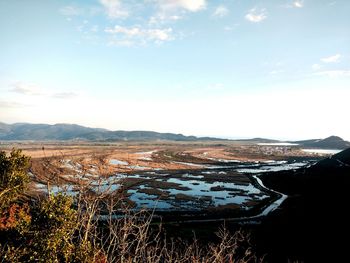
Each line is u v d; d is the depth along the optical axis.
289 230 44.34
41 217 14.29
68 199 14.67
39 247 13.92
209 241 39.06
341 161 106.62
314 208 54.81
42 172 77.00
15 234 15.30
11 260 13.60
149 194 71.31
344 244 36.50
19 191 26.52
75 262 13.10
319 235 40.75
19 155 27.52
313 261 33.06
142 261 11.05
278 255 34.78
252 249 36.62
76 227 13.45
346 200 55.34
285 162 163.88
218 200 67.69
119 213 30.70
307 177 86.06
